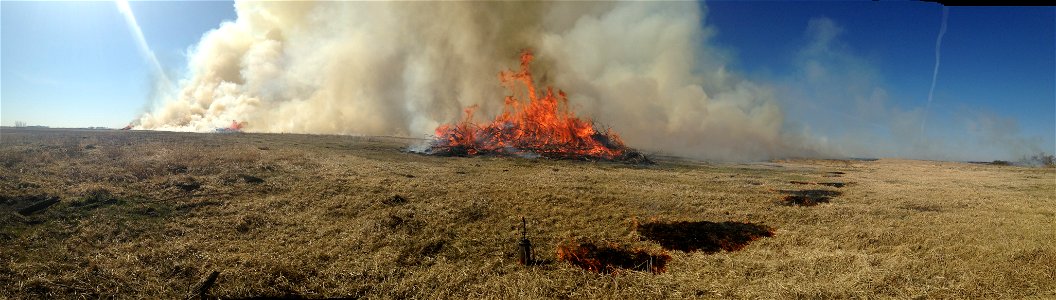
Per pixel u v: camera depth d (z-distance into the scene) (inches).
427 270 421.1
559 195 668.7
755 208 641.6
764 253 473.7
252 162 791.1
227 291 364.2
